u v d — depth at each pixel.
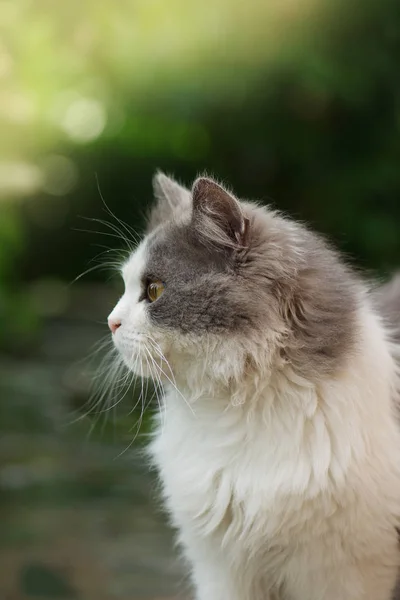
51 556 5.68
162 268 3.60
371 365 3.59
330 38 11.91
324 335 3.49
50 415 9.03
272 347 3.46
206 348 3.50
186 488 3.66
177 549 5.63
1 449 8.02
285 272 3.49
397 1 11.48
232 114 13.64
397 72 11.89
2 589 5.15
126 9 9.86
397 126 12.23
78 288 17.50
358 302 3.70
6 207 13.22
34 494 6.90
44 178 16.25
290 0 11.54
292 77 12.35
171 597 5.02
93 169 16.58
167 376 3.63
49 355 12.26
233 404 3.54
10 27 9.03
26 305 13.09
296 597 3.79
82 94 14.62
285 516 3.47
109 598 5.02
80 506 6.65
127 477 7.31
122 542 5.96
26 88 12.18
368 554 3.53
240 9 11.62
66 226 17.11
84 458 7.71
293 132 13.28
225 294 3.46
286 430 3.49
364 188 12.35
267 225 3.60
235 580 3.77
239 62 12.48
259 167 13.77
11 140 13.16
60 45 10.31
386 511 3.48
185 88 13.25
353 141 12.88
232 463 3.56
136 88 13.66
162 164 16.06
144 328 3.59
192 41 11.91
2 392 9.87
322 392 3.48
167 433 3.81
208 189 3.50
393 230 11.97
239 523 3.59
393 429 3.59
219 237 3.52
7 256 12.94
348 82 11.95
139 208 13.55
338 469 3.43
